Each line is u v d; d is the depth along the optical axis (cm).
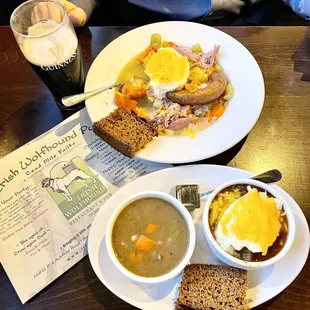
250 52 59
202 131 51
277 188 45
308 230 42
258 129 53
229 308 39
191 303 40
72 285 43
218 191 42
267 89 56
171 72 53
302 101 55
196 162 51
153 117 53
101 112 53
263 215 39
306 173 49
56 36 50
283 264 41
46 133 53
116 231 42
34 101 56
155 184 46
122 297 40
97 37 62
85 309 42
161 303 40
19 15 51
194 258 43
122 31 62
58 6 53
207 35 59
